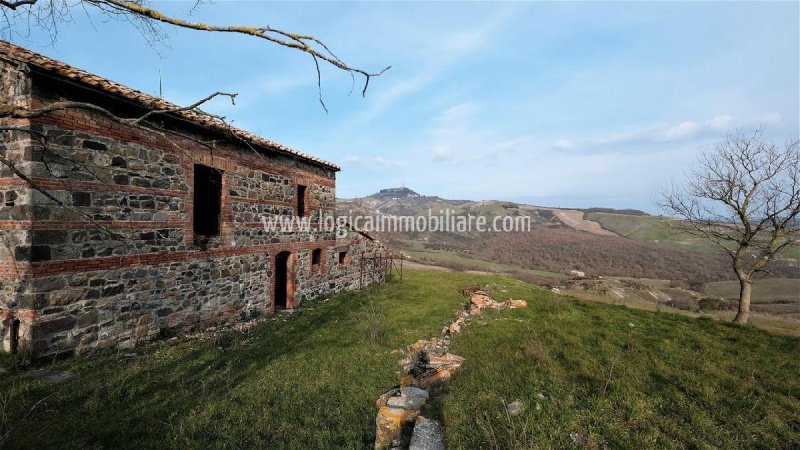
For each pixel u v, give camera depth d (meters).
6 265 6.39
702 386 5.75
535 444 3.90
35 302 6.20
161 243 8.37
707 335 9.47
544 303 13.79
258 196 11.46
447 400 5.09
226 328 9.57
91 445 4.18
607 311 12.71
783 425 4.62
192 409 5.06
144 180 7.97
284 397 5.62
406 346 8.40
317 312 12.03
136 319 7.84
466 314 12.08
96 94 7.02
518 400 4.99
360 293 16.17
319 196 14.85
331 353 7.67
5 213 6.40
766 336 9.57
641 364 6.70
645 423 4.49
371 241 19.55
